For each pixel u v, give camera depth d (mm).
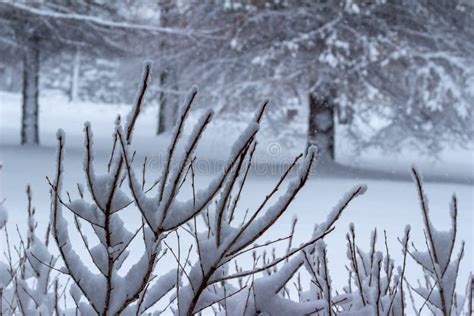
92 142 1464
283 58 16734
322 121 17891
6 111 38094
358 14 16344
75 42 19109
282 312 1922
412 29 17188
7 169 13250
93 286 1653
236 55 17953
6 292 2238
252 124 1439
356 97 16953
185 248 6234
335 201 10766
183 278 4520
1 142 21312
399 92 17766
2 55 20547
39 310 2102
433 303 1955
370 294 2025
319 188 12680
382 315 1991
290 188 1507
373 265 2189
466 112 16359
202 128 1475
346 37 16375
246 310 1934
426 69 16266
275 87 16984
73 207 1567
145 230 1638
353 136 18609
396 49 15922
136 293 1629
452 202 1833
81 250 5773
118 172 1467
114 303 1628
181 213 1510
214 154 16234
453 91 16125
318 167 16219
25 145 19969
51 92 55969
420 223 8719
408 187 13820
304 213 9250
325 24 16109
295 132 17938
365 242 7180
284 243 6695
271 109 17672
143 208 1508
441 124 17922
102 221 1574
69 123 32781
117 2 19047
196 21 18516
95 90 53625
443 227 8523
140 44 19969
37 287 2238
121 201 1500
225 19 17766
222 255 1567
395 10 16922
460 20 17406
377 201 10984
